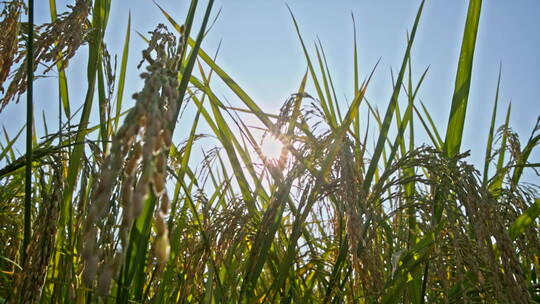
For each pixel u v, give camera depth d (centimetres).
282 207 254
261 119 273
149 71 102
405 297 282
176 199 264
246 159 317
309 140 277
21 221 275
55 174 206
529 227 260
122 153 85
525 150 355
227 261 276
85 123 246
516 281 212
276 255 285
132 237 184
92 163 234
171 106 90
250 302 247
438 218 273
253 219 319
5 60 231
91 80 260
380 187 274
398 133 293
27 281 183
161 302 271
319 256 304
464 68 304
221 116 298
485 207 230
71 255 210
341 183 234
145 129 83
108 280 87
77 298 194
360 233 219
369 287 225
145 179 78
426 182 260
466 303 226
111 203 175
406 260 260
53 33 238
